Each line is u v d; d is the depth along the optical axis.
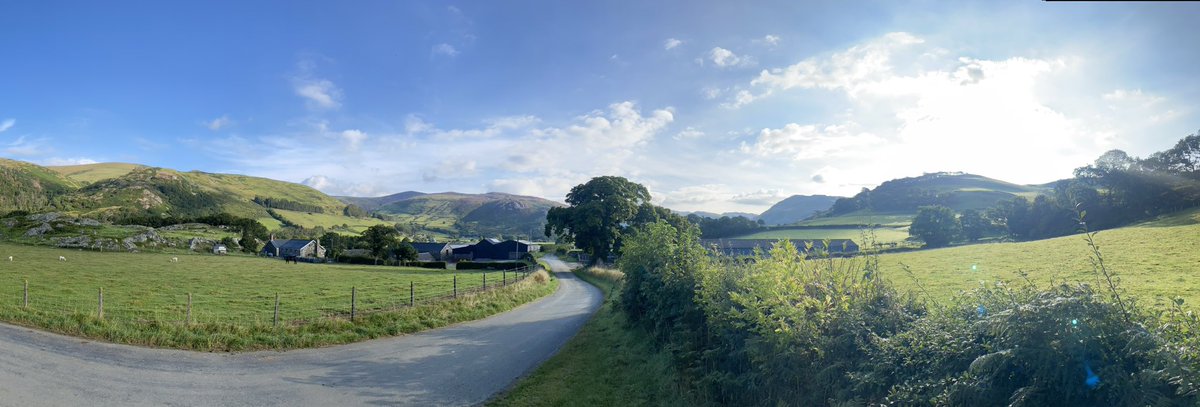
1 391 9.49
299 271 51.28
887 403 5.54
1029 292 5.15
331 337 17.16
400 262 78.62
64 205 155.00
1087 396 4.22
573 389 11.17
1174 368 3.71
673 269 13.29
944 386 5.03
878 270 7.82
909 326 6.37
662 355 12.23
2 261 42.44
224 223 123.44
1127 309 4.51
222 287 32.00
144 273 39.59
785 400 7.37
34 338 13.59
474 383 12.07
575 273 70.06
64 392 9.88
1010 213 72.75
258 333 16.19
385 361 14.45
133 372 11.70
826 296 7.30
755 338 7.70
